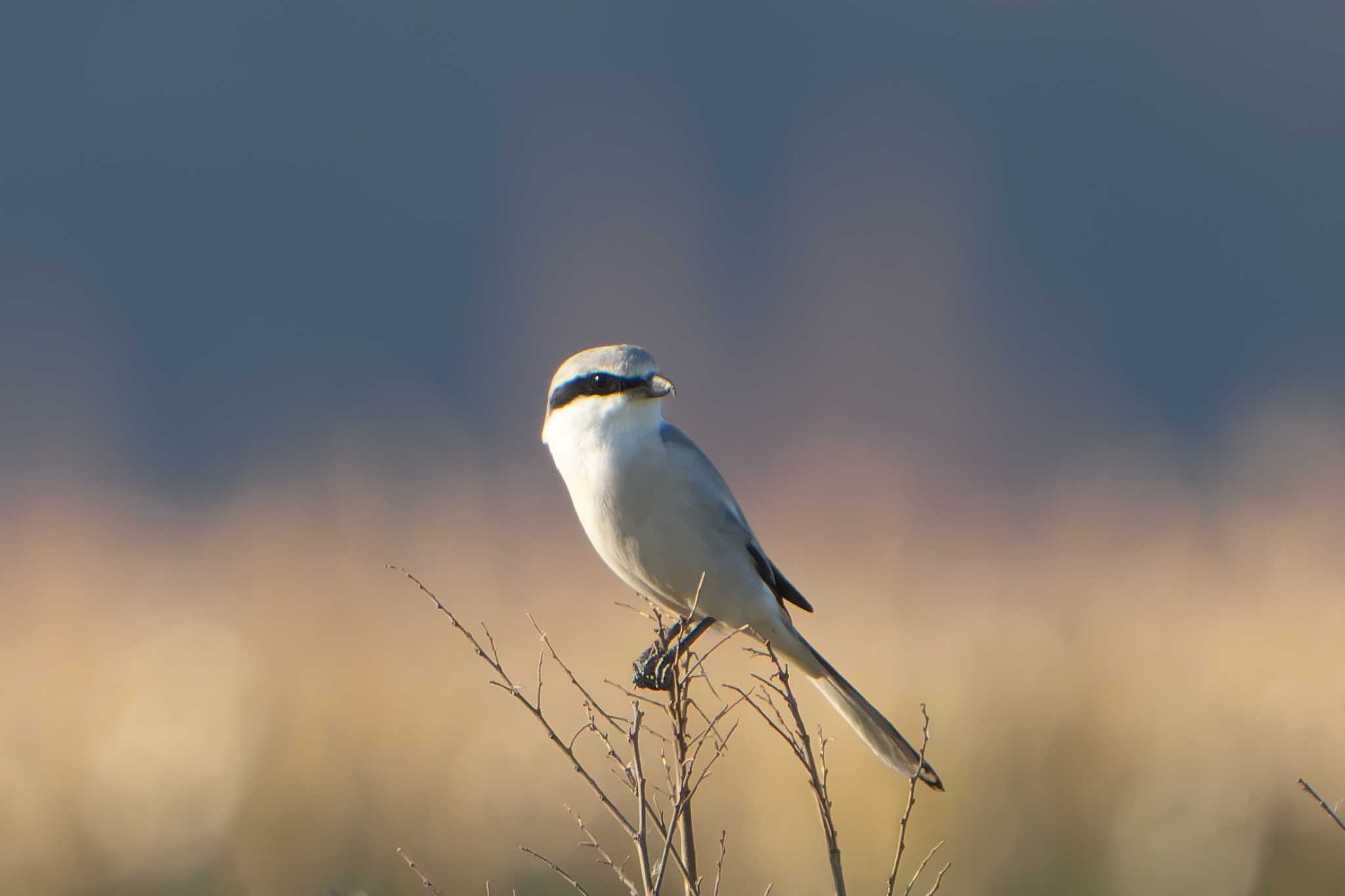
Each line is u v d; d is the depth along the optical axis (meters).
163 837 7.98
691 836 4.58
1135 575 12.02
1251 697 8.36
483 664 9.84
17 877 7.83
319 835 7.96
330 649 9.58
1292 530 12.00
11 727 8.71
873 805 7.71
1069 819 7.73
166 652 9.41
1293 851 7.46
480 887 7.59
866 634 10.30
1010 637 9.31
